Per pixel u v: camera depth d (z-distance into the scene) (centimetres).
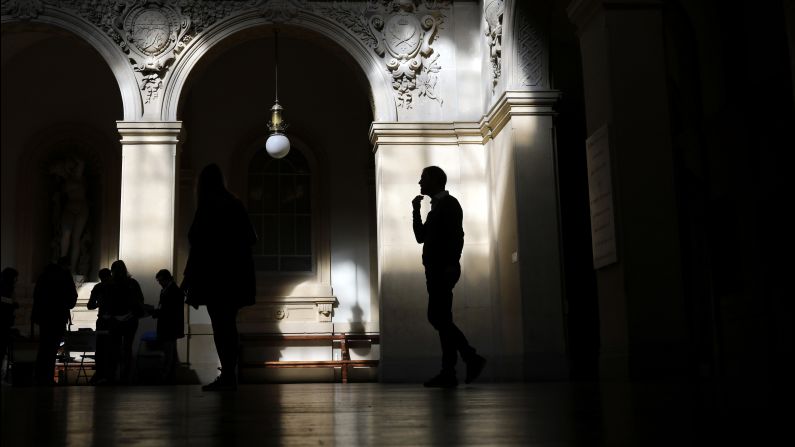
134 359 1266
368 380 1661
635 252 794
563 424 256
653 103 817
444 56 1365
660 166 809
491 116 1262
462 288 1306
